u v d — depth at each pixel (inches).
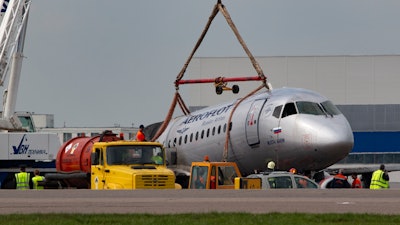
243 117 4313.5
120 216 2187.5
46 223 2076.8
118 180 3681.1
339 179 4138.8
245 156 4338.1
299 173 4217.5
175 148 5064.0
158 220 2118.6
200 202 2498.8
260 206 2401.6
